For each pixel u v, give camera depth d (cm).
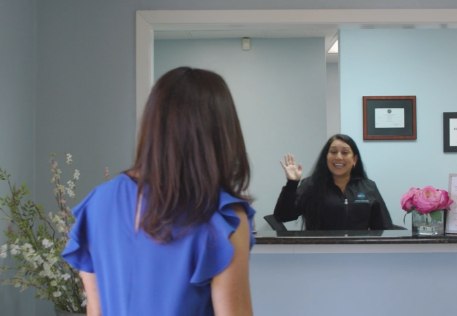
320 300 201
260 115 439
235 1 262
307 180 287
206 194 74
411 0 263
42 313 254
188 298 73
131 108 262
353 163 284
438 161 386
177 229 73
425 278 200
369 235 200
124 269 76
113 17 263
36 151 261
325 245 195
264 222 432
